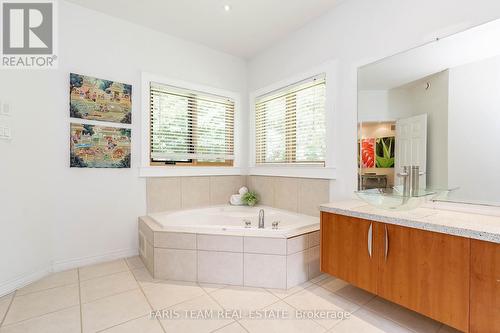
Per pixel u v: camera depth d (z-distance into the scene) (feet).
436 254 4.31
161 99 9.26
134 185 8.63
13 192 6.22
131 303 5.69
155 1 7.41
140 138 8.73
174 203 9.48
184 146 9.83
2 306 5.52
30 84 6.66
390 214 5.10
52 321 5.02
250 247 6.50
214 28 8.91
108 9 7.80
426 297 4.43
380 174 6.66
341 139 7.63
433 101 5.69
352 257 5.62
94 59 7.85
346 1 7.45
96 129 7.82
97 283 6.63
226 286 6.53
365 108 6.98
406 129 6.17
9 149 6.15
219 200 10.69
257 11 7.93
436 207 5.70
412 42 6.05
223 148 10.91
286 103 9.73
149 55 8.91
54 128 7.21
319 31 8.25
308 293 6.20
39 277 6.82
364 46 7.03
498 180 4.83
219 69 10.66
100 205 8.00
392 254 4.92
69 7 7.43
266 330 4.81
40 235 6.88
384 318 5.22
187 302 5.75
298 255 6.61
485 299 3.78
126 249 8.50
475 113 5.10
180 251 6.82
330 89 7.86
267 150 10.61
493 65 4.90
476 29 5.09
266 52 10.43
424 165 5.84
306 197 8.74
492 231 3.73
